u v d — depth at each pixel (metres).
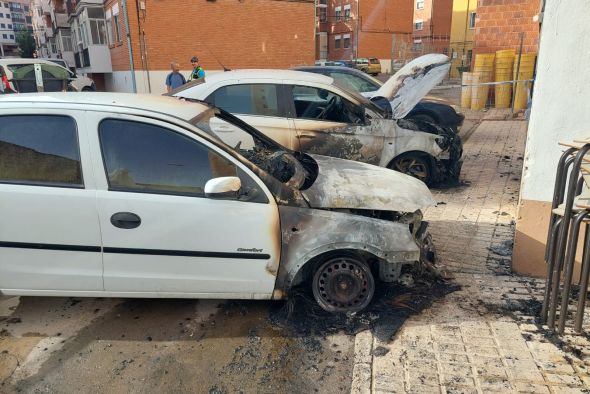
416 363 2.98
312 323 3.49
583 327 3.31
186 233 3.22
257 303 3.79
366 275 3.54
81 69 33.78
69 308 3.74
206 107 3.94
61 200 3.13
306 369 3.02
